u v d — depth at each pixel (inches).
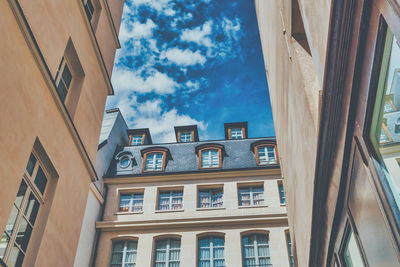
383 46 123.0
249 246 944.9
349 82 155.2
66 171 355.6
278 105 504.7
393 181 126.1
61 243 339.3
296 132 334.6
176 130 1330.0
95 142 442.0
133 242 975.6
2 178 244.2
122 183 1066.1
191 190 1036.5
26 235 292.5
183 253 933.2
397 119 115.0
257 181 1034.7
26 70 279.1
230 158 1123.3
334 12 152.6
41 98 303.6
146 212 1004.6
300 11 264.2
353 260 210.2
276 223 960.3
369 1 128.2
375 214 152.7
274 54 484.7
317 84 249.3
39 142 303.4
